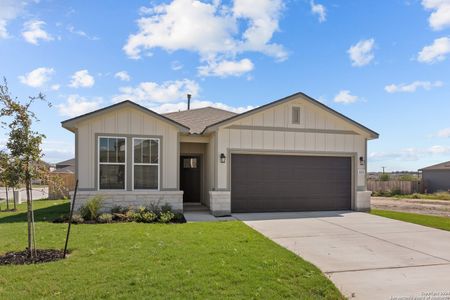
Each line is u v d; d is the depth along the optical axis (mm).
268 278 4809
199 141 13414
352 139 13727
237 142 12461
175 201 11680
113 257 5680
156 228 8773
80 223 9594
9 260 5531
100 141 11273
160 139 11773
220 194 12055
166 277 4664
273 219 11094
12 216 11430
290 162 13117
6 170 5723
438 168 31484
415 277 5301
